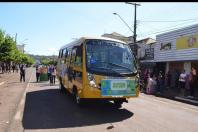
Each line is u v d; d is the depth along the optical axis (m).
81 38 12.30
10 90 20.27
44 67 30.61
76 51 12.71
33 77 40.16
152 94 20.91
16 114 11.12
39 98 15.81
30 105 13.33
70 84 14.23
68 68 14.97
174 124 9.84
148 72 25.00
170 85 26.47
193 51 23.66
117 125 9.46
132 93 11.59
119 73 11.46
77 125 9.39
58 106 13.07
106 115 11.12
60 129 8.85
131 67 11.77
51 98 15.82
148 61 33.00
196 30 23.33
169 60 27.52
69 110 12.07
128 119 10.45
